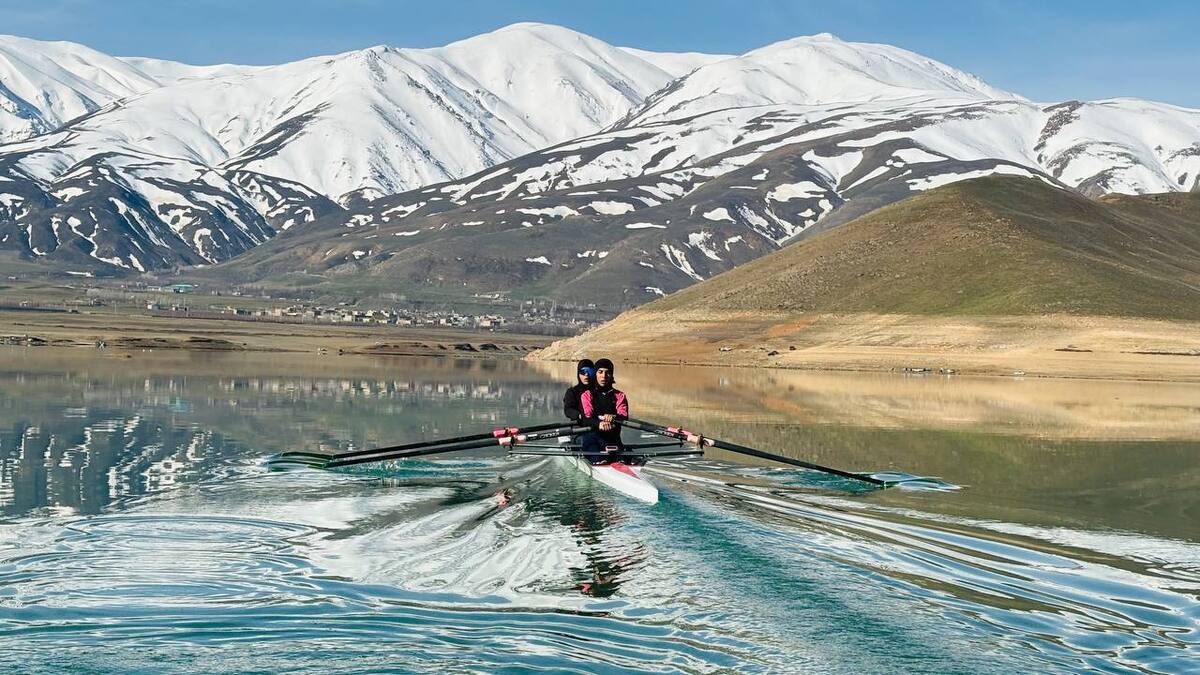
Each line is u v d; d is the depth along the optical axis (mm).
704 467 26594
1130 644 12461
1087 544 17922
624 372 87500
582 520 18578
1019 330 106062
